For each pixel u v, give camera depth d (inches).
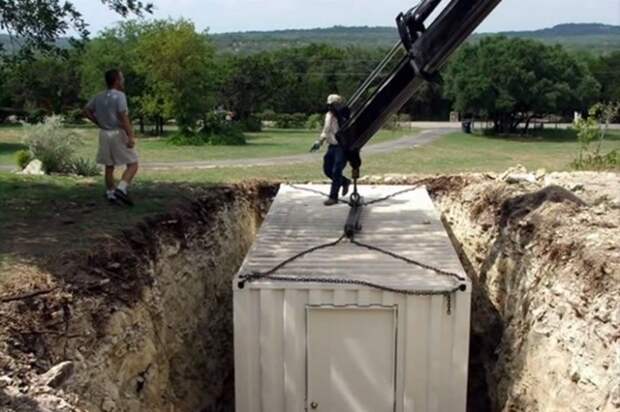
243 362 299.4
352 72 3043.8
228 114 2484.0
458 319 289.9
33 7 445.4
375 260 328.2
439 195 629.3
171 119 2092.8
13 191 463.2
